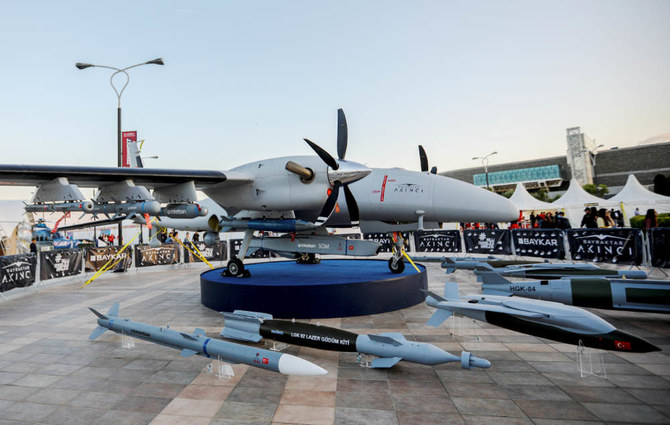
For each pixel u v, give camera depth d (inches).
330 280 283.9
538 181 2568.9
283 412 128.9
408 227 359.3
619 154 2413.9
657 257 358.0
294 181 281.3
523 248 498.6
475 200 323.6
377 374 161.5
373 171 362.3
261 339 202.8
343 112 327.9
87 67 564.4
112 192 278.2
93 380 161.3
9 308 324.2
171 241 758.5
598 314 254.7
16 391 151.3
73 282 485.1
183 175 260.7
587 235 425.1
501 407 128.5
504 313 190.2
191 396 143.5
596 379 150.3
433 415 124.1
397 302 271.3
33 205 274.8
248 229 319.0
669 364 164.6
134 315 284.8
